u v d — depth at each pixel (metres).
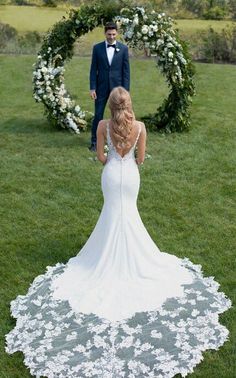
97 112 8.72
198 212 6.81
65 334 4.49
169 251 5.89
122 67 8.57
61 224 6.57
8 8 22.08
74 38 9.46
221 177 7.85
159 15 9.12
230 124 10.38
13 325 4.76
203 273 5.46
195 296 4.91
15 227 6.50
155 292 4.88
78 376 4.07
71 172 8.09
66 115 9.74
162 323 4.55
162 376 4.04
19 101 12.48
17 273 5.54
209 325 4.57
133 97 12.99
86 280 5.05
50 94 9.55
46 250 5.97
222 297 4.98
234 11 21.30
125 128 4.80
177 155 8.70
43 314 4.73
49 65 9.52
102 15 9.29
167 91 13.59
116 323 4.55
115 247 5.00
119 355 4.24
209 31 18.61
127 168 5.01
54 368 4.14
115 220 5.01
